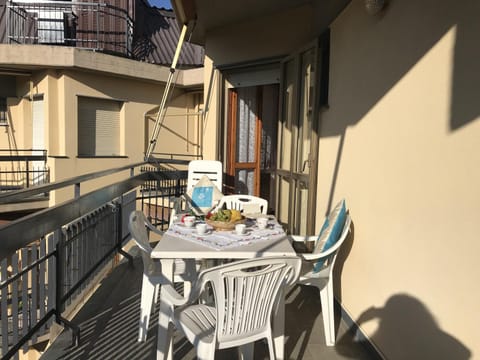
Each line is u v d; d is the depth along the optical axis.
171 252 2.06
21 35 9.00
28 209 7.70
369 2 2.33
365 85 2.56
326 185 3.32
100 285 3.46
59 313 2.60
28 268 2.28
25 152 8.78
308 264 2.70
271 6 4.23
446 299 1.64
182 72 9.50
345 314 2.80
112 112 8.90
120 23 9.59
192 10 4.29
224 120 5.35
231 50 5.06
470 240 1.50
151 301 2.51
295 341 2.54
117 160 8.86
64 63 7.68
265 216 3.02
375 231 2.36
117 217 4.00
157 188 5.75
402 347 2.00
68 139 8.06
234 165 5.43
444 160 1.68
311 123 3.60
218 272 1.70
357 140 2.68
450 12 1.66
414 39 1.96
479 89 1.47
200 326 1.92
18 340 2.24
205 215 2.94
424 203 1.83
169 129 9.73
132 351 2.40
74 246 2.89
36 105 8.52
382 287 2.24
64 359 2.31
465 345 1.52
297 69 3.96
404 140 2.04
